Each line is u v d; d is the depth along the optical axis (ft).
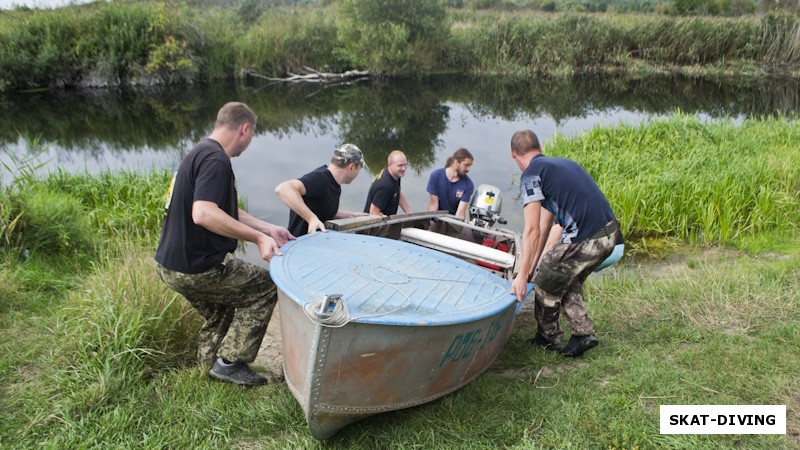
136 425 10.23
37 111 52.54
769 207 23.72
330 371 9.08
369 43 77.77
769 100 61.05
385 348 9.33
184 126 47.98
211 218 10.12
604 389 11.52
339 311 8.61
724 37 84.48
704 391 11.28
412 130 45.88
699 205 23.76
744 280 16.19
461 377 11.20
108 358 11.14
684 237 23.43
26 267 16.26
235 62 75.31
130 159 36.22
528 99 63.36
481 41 85.20
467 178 20.06
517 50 85.20
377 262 11.49
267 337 14.57
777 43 82.69
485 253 14.65
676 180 25.14
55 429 9.94
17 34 62.80
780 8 91.45
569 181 12.12
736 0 106.52
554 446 9.77
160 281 13.28
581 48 84.23
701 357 12.46
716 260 20.42
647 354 12.80
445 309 9.92
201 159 10.41
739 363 12.05
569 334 14.64
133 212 23.66
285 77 78.38
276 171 32.76
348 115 53.06
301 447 9.87
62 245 17.92
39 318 13.57
